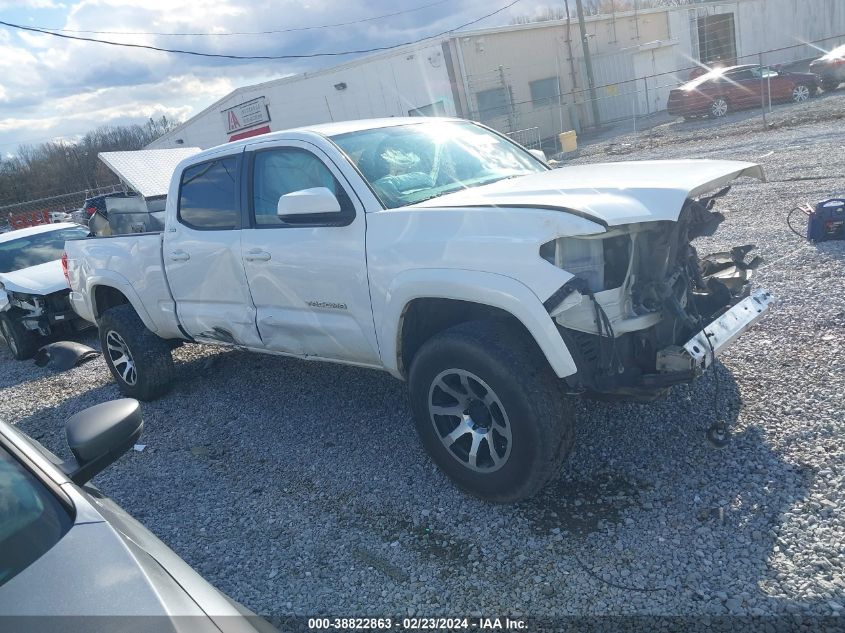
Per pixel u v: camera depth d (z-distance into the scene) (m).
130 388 5.90
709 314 3.62
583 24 28.44
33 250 9.95
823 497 3.01
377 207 3.73
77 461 2.34
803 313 4.96
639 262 3.20
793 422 3.62
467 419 3.36
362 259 3.69
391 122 4.59
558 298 2.90
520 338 3.22
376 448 4.28
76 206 34.59
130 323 5.66
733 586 2.63
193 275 4.89
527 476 3.14
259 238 4.33
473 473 3.37
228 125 31.30
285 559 3.33
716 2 32.75
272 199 4.34
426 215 3.46
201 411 5.44
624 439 3.81
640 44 32.16
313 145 4.10
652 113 30.84
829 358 4.22
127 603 1.69
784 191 9.23
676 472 3.42
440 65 26.03
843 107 18.19
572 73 30.20
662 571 2.78
